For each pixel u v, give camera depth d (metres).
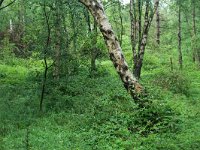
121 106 16.19
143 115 13.49
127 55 40.19
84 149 11.41
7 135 12.99
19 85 22.72
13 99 18.97
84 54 21.31
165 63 39.16
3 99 18.64
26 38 18.41
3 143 12.15
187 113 16.11
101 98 18.20
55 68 21.08
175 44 47.50
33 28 18.02
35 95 18.91
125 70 14.24
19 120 14.97
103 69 28.75
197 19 44.22
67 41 18.77
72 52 19.55
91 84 22.33
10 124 14.31
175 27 44.66
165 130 12.91
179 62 37.59
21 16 39.66
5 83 24.62
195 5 38.66
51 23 18.19
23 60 37.50
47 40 17.52
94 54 26.94
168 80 24.25
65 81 20.78
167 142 11.62
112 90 20.48
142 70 34.44
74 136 12.78
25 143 11.86
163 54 43.53
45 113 15.91
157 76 26.75
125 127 13.20
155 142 11.67
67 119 15.02
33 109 16.45
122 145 11.63
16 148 11.64
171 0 39.34
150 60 38.09
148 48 45.44
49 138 12.54
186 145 11.30
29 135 12.80
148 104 13.73
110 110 15.57
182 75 25.73
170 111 14.19
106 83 22.78
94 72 26.42
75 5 22.94
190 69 36.38
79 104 17.23
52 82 20.41
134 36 32.25
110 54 14.26
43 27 18.05
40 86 20.33
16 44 42.47
